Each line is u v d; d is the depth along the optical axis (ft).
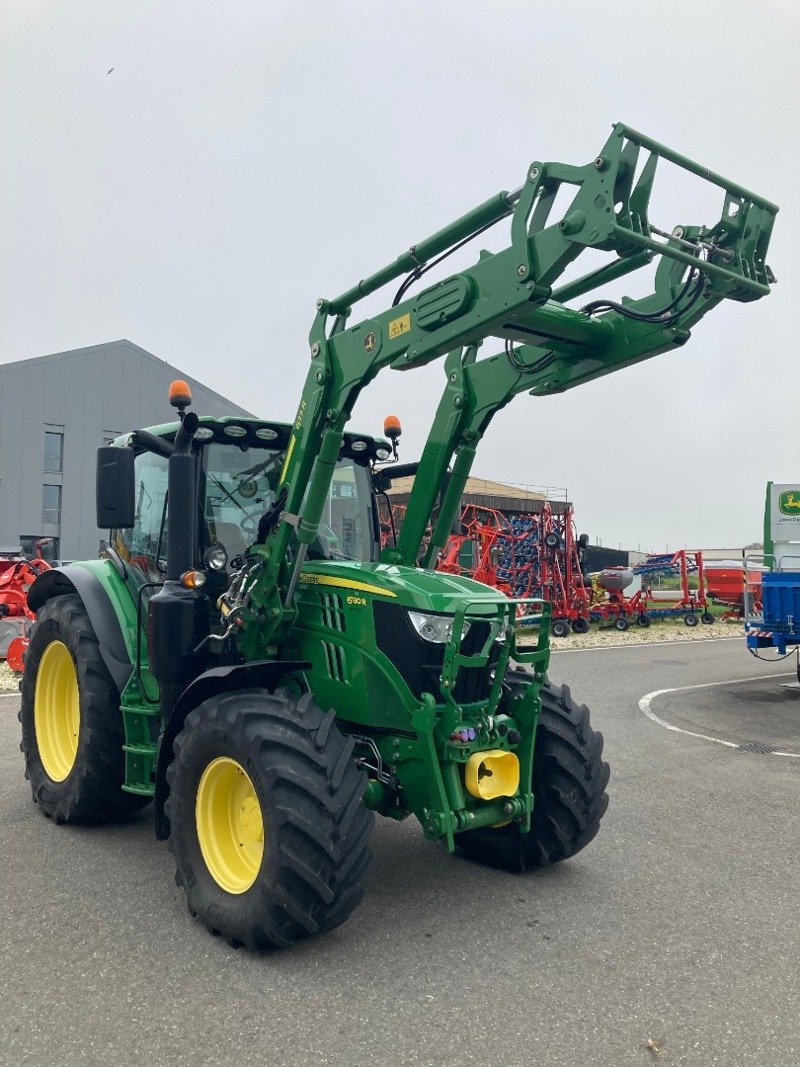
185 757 12.60
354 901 11.46
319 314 14.24
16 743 24.20
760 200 11.93
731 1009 10.11
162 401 127.85
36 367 117.70
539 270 11.22
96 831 16.87
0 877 14.24
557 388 14.47
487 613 13.29
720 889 14.20
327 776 11.36
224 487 15.89
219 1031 9.47
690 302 12.24
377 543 17.76
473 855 15.66
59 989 10.39
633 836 17.22
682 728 29.86
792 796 20.51
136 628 16.49
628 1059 9.02
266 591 13.98
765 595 39.75
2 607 39.83
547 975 10.93
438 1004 10.12
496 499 104.32
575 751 14.49
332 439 13.89
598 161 10.57
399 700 12.75
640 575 85.10
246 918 11.27
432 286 12.43
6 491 115.24
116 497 13.88
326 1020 9.73
